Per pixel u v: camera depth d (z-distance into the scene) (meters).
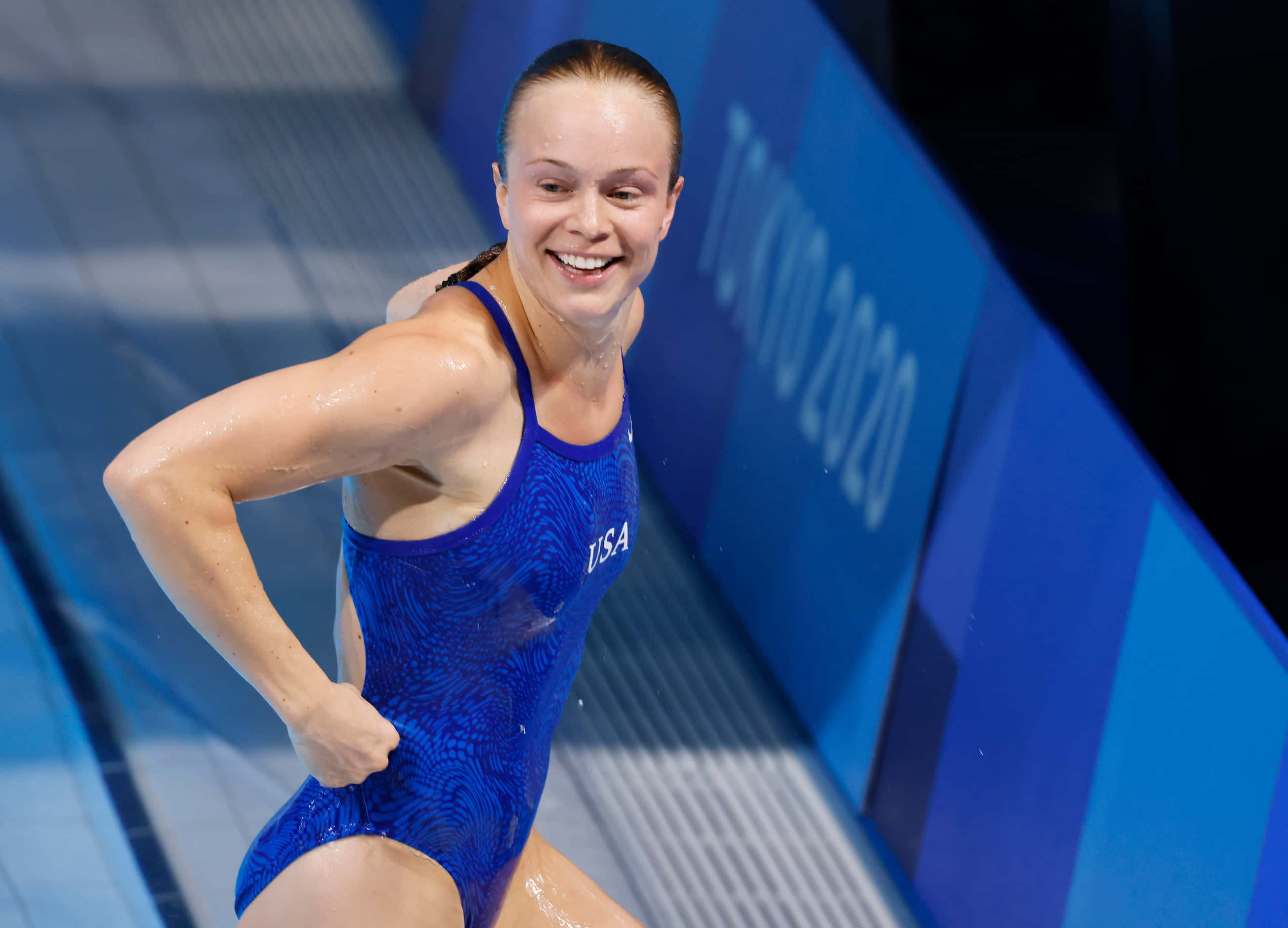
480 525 5.46
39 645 12.73
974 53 19.64
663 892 12.40
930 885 12.83
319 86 20.89
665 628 15.01
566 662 6.27
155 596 13.57
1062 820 11.59
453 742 5.88
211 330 17.09
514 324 5.56
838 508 14.03
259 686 5.29
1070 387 11.60
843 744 13.85
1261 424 14.87
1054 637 11.74
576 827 12.77
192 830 11.27
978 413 12.52
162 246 18.06
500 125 5.47
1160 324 15.11
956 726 12.66
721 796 13.46
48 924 10.16
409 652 5.73
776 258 14.75
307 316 17.67
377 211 19.31
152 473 4.82
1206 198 14.39
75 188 18.56
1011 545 12.16
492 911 6.28
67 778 11.53
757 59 14.89
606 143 5.17
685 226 15.98
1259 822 9.98
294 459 4.97
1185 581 10.60
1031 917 11.84
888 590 13.43
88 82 20.23
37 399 15.56
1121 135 15.04
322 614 13.84
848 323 13.93
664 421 16.38
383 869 5.73
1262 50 13.89
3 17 20.69
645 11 16.50
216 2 22.03
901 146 13.16
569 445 5.66
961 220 12.61
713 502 15.62
